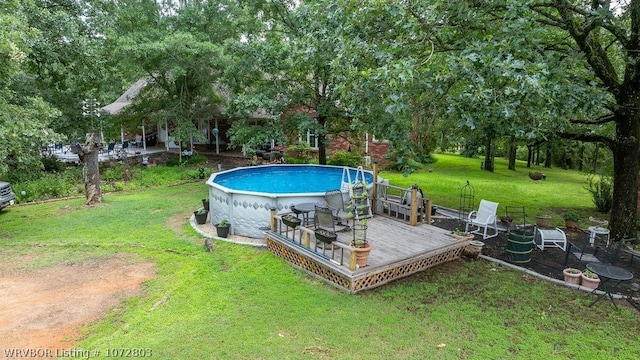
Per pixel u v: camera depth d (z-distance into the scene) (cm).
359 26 678
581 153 2300
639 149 866
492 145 2262
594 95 658
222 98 2236
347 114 1520
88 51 1420
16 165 1530
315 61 1167
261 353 456
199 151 2655
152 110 2234
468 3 630
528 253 745
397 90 555
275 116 1591
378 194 983
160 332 504
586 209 1280
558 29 908
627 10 788
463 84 688
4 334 517
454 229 970
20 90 1571
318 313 549
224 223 910
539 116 611
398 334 497
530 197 1510
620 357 452
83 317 560
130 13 1916
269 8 1577
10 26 871
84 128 1967
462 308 566
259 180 1491
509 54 534
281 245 761
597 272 568
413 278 676
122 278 693
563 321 533
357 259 620
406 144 634
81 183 1598
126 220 1070
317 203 888
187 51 1747
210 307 568
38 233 960
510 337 493
